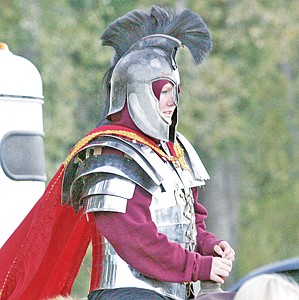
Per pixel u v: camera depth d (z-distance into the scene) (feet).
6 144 64.03
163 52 47.44
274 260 187.21
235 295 42.22
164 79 46.85
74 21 154.61
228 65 161.79
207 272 45.80
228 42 164.35
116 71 47.44
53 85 152.56
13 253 49.06
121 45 48.83
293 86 181.37
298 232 187.62
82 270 134.41
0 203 63.82
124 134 46.85
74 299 48.75
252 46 170.09
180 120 160.66
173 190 47.01
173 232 46.80
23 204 64.28
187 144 49.62
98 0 156.46
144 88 46.75
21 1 151.43
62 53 156.66
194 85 160.04
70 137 152.76
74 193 47.32
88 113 161.38
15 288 49.21
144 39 47.93
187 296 47.50
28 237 48.29
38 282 49.85
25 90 64.75
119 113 47.57
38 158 65.41
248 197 185.06
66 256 50.08
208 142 163.43
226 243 47.91
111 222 45.73
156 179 45.83
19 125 64.49
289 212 188.03
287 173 184.85
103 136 46.80
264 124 183.32
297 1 173.37
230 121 163.63
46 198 47.91
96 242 47.50
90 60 155.84
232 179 182.80
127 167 45.98
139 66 46.93
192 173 48.83
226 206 181.88
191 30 49.34
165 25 49.01
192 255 45.91
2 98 64.08
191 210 47.85
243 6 165.68
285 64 192.13
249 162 181.16
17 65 64.80
